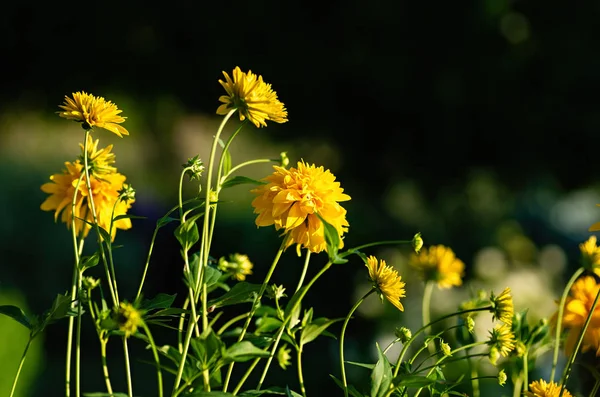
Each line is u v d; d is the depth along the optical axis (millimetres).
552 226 9805
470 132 8203
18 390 6359
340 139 8688
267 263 8516
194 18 8258
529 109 8008
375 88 8117
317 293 8062
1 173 10750
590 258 1983
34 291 9617
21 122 12000
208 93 8836
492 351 2018
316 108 8516
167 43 8531
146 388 8148
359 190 8828
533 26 7848
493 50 7840
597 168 8266
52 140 12258
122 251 9922
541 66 7914
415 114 8227
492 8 7633
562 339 2322
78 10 8391
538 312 6535
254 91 1848
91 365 8734
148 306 1829
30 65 8789
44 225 10031
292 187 1900
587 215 10109
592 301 2195
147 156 11734
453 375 3586
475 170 8539
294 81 8359
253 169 12383
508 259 8570
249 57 8359
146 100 9492
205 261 1894
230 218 9594
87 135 1930
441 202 8766
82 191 2145
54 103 9336
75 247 1925
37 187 10648
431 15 7785
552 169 8422
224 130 10883
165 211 10750
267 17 8133
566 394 2002
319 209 1905
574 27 7809
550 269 8672
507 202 9086
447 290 6824
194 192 11594
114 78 8844
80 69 8781
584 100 7980
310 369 7285
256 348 1675
